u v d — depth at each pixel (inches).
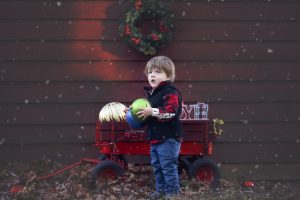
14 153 422.9
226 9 431.2
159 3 418.9
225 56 431.2
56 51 423.2
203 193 357.1
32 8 422.3
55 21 422.9
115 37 424.2
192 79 428.5
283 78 436.5
